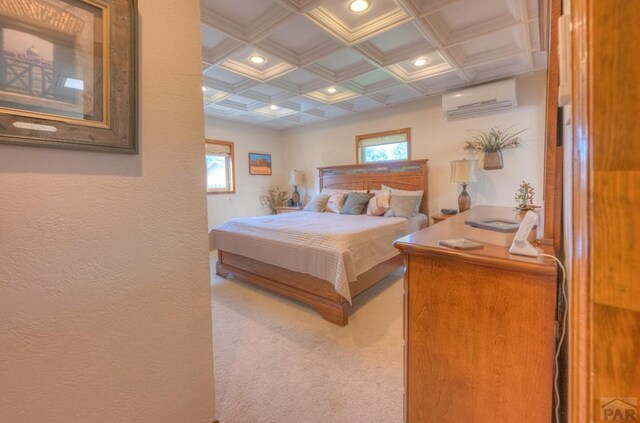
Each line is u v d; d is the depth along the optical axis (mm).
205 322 1254
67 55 839
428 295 983
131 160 1009
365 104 4578
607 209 329
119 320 1001
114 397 1000
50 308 859
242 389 1576
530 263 773
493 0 2195
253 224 3250
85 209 913
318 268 2398
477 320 893
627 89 312
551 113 930
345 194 4672
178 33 1125
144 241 1053
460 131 4020
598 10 324
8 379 799
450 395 963
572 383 401
